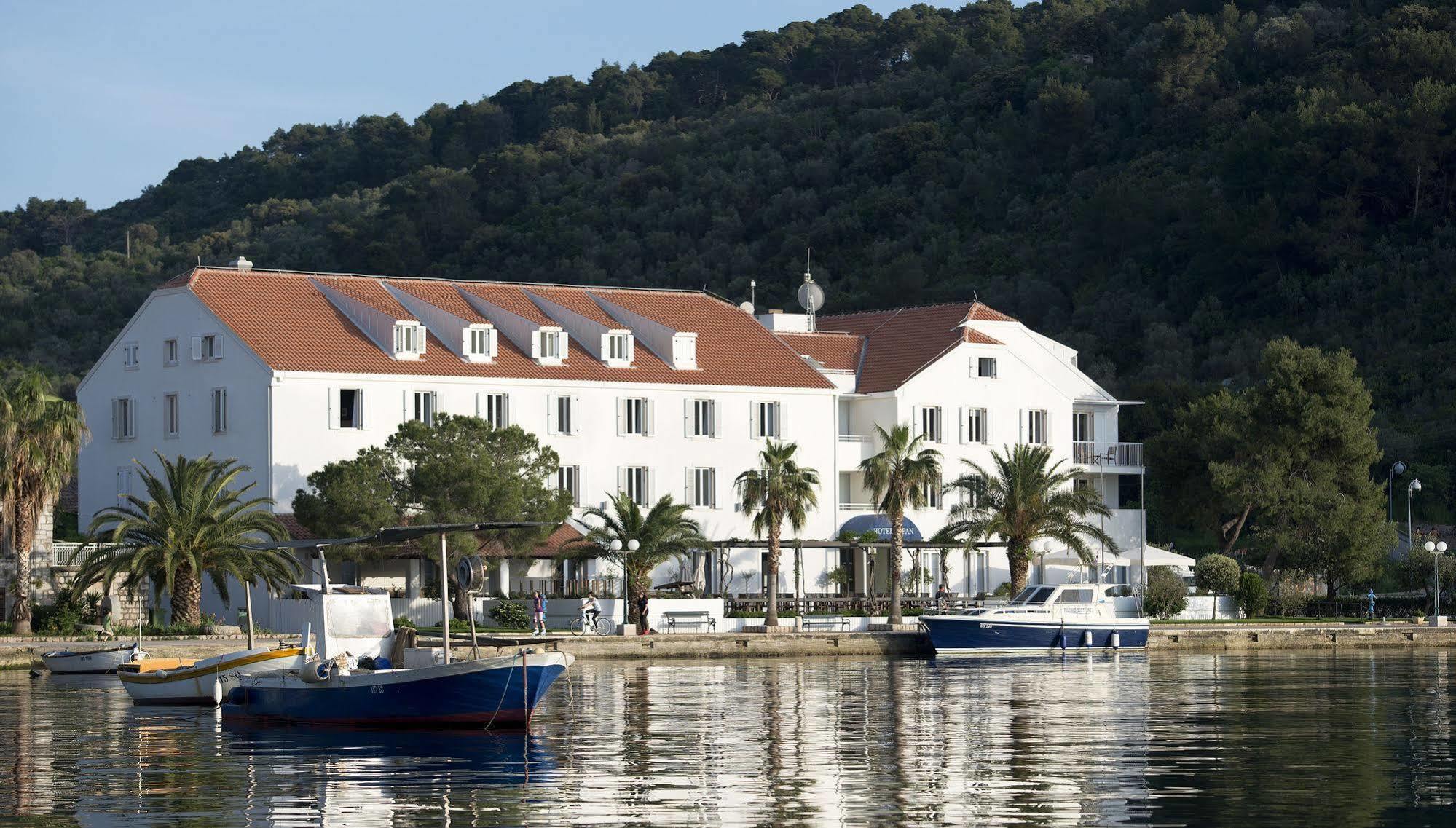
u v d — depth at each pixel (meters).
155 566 91.12
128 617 102.31
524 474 102.31
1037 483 108.69
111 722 61.88
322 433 107.81
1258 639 106.75
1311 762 48.75
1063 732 56.41
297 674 60.81
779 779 45.59
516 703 56.66
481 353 114.06
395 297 118.94
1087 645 101.38
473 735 56.09
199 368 111.88
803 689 73.12
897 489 105.00
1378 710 64.00
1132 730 57.06
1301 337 182.38
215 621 99.50
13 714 64.94
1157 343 185.12
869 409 126.94
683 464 119.12
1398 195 196.38
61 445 95.75
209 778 46.97
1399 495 154.50
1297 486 126.25
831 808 41.16
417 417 110.69
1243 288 194.88
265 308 113.00
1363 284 186.62
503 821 39.91
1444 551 128.25
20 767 49.50
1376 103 197.62
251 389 108.00
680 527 103.44
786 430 122.38
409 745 53.59
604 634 98.81
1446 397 166.50
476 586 59.19
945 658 97.25
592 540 101.94
